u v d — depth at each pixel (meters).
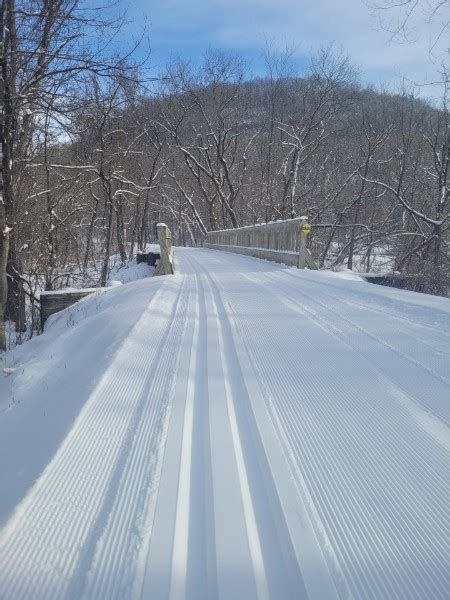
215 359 5.65
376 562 2.47
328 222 39.19
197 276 13.27
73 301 12.69
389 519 2.79
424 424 3.91
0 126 10.80
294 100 41.59
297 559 2.49
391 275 14.44
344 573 2.40
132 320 7.45
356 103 40.06
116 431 3.98
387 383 4.74
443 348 5.75
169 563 2.49
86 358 6.81
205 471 3.31
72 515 2.91
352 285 10.39
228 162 47.94
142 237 36.94
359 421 3.98
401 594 2.27
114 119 21.47
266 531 2.71
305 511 2.87
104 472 3.37
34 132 15.31
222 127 42.56
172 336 6.68
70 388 5.56
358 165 36.16
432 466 3.33
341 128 40.88
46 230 18.58
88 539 2.69
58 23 10.70
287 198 37.41
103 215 32.50
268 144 43.47
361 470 3.29
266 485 3.14
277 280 11.99
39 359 8.12
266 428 3.91
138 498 3.04
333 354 5.67
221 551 2.56
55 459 3.58
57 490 3.18
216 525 2.76
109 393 4.78
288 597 2.26
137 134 29.44
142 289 10.55
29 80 10.81
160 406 4.41
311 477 3.22
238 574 2.40
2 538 2.71
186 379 5.04
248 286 11.05
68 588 2.34
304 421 4.00
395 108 37.59
